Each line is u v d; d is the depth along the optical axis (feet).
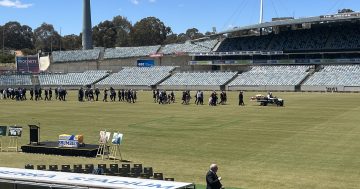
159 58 494.18
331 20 400.67
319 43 438.40
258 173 91.40
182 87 400.88
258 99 235.61
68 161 102.37
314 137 131.95
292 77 379.96
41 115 197.06
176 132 145.69
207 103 250.57
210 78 408.46
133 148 119.96
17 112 209.77
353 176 88.28
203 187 79.46
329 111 199.82
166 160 104.78
